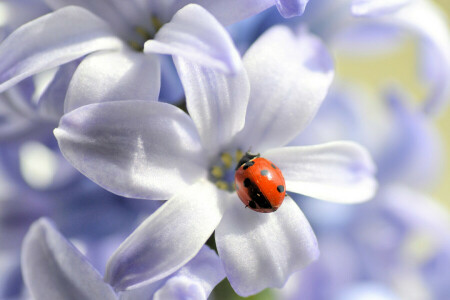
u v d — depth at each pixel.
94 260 0.18
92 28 0.17
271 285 0.16
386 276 0.21
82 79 0.16
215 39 0.15
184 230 0.16
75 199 0.19
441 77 0.19
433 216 0.21
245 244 0.16
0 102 0.18
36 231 0.17
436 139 0.21
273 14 0.18
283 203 0.17
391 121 0.20
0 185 0.19
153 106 0.16
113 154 0.16
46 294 0.16
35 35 0.16
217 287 0.19
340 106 0.20
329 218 0.20
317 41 0.17
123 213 0.19
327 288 0.20
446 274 0.21
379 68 0.45
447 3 0.44
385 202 0.21
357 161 0.17
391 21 0.19
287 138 0.17
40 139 0.18
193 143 0.17
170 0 0.17
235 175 0.17
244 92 0.17
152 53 0.16
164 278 0.16
